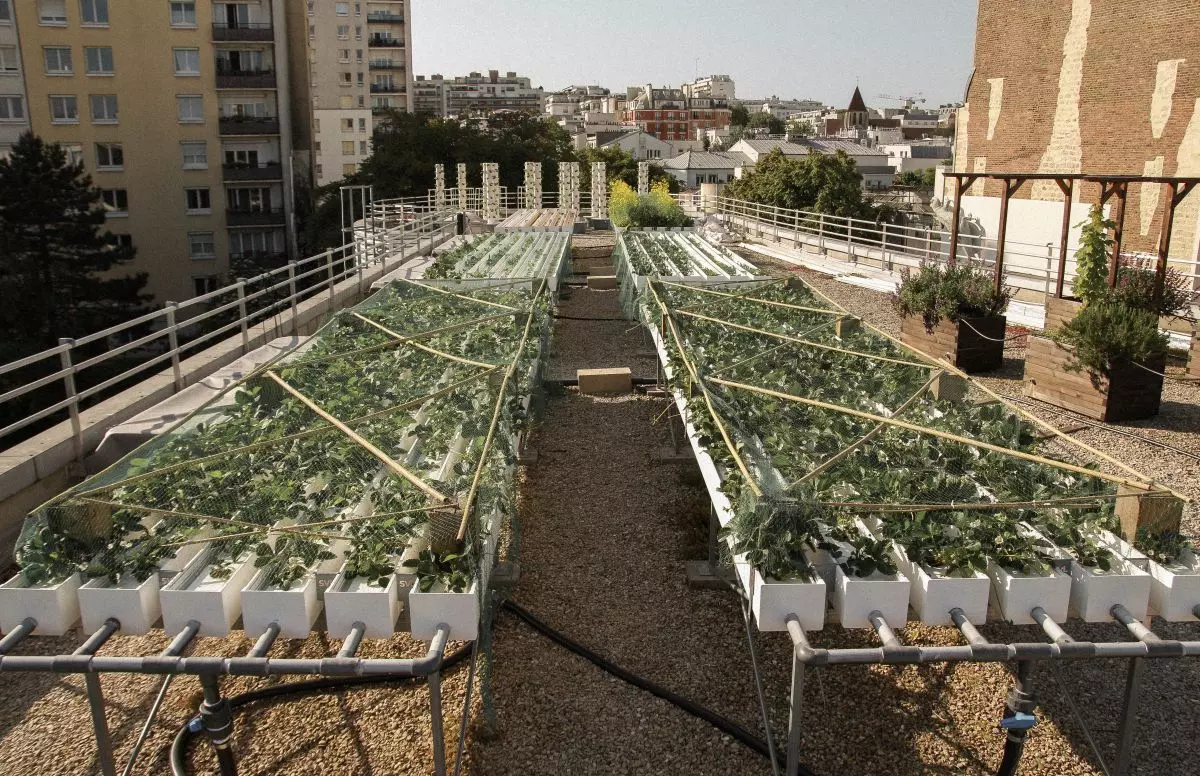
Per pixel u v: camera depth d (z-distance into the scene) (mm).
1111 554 4082
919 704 4781
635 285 13133
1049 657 3463
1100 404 9055
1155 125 17500
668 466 8266
